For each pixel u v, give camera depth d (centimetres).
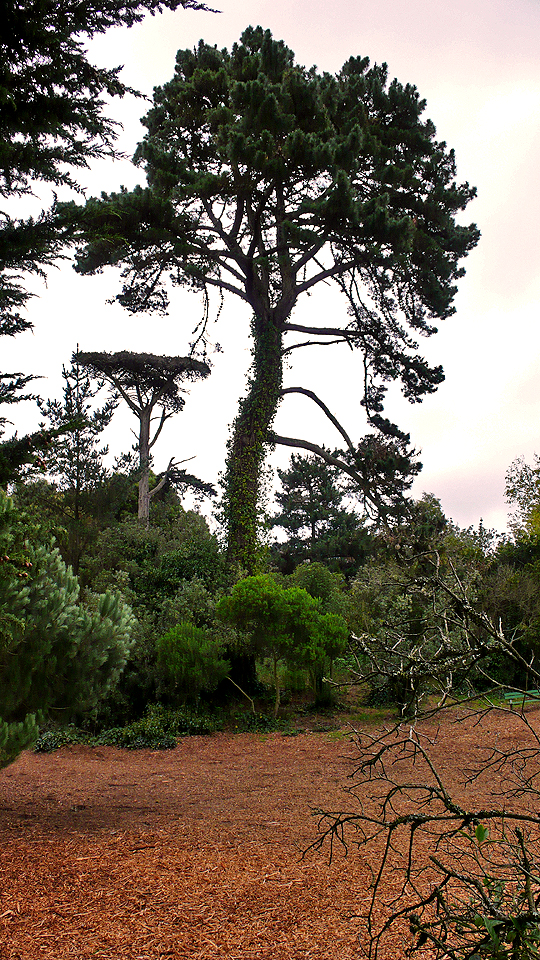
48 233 364
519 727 1092
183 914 423
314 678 1456
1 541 382
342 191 1786
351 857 527
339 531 3909
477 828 186
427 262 2233
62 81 375
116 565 1819
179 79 2106
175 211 1877
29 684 657
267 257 1883
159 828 651
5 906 442
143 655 1391
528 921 157
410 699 241
